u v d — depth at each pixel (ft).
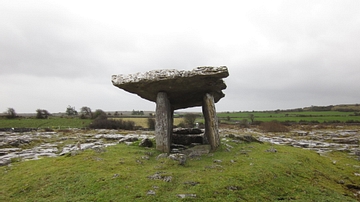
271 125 104.63
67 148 43.80
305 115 197.06
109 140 61.11
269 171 23.81
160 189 19.02
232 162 27.02
